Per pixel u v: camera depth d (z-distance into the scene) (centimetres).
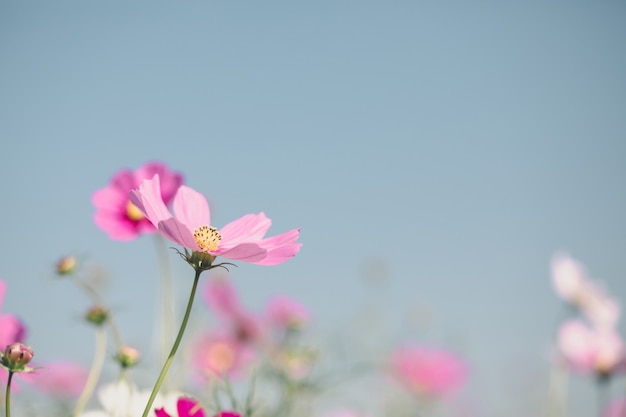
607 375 124
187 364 106
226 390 98
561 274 135
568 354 126
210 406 97
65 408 113
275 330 137
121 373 92
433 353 149
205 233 76
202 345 127
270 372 128
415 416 146
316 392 129
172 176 102
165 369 70
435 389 146
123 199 103
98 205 102
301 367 129
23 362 73
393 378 146
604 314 134
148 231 102
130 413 92
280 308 138
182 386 104
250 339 131
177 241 74
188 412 77
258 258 75
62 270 99
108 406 93
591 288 136
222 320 130
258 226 82
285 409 125
